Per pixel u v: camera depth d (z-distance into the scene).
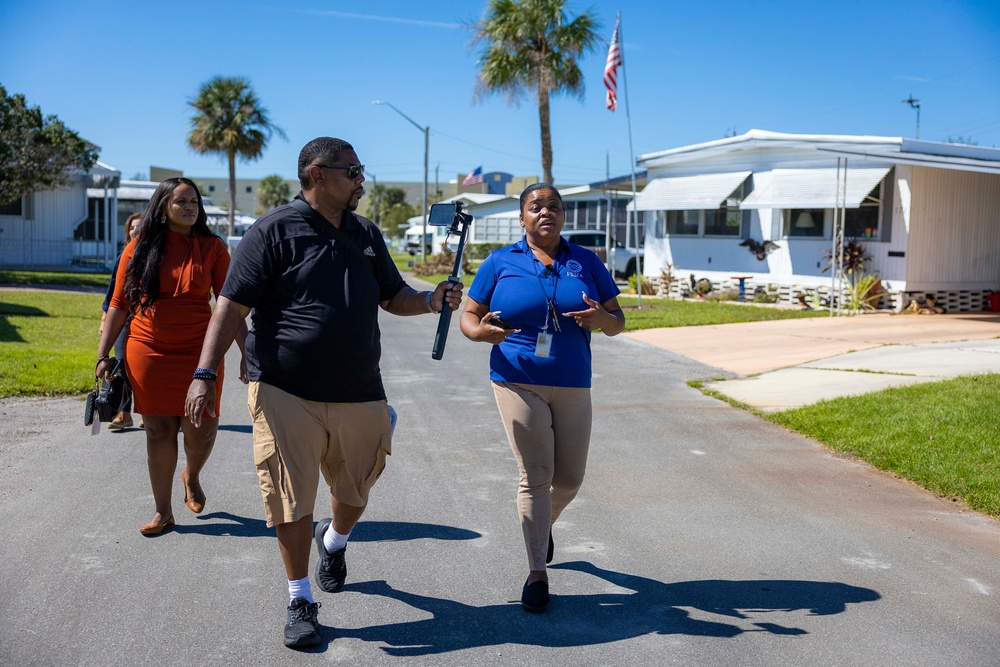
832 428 7.42
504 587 4.26
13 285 23.45
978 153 18.53
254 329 3.71
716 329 15.55
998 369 9.97
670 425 7.94
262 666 3.43
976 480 5.73
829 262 19.52
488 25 24.14
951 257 18.41
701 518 5.32
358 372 3.71
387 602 4.07
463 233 4.08
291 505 3.60
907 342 13.02
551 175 24.77
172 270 4.68
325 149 3.63
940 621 3.87
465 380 10.36
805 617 3.91
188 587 4.18
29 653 3.49
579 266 4.21
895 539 4.94
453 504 5.59
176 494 5.69
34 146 25.28
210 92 41.75
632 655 3.55
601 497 5.76
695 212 23.25
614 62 20.11
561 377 4.05
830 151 17.34
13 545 4.69
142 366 4.68
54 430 7.36
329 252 3.64
